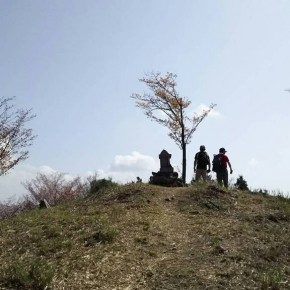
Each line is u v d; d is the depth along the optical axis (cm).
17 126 2014
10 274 619
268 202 1205
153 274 664
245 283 646
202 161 1606
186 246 815
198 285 627
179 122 2798
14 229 907
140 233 883
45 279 598
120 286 618
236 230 920
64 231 877
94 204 1202
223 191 1256
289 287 648
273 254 775
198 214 1067
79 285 612
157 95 2841
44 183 3139
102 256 730
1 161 1980
